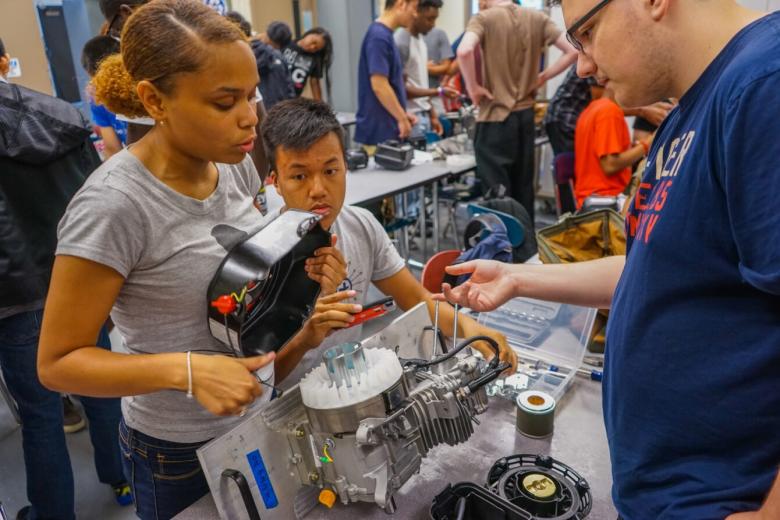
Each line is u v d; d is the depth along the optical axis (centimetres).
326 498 93
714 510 69
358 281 140
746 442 68
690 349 70
